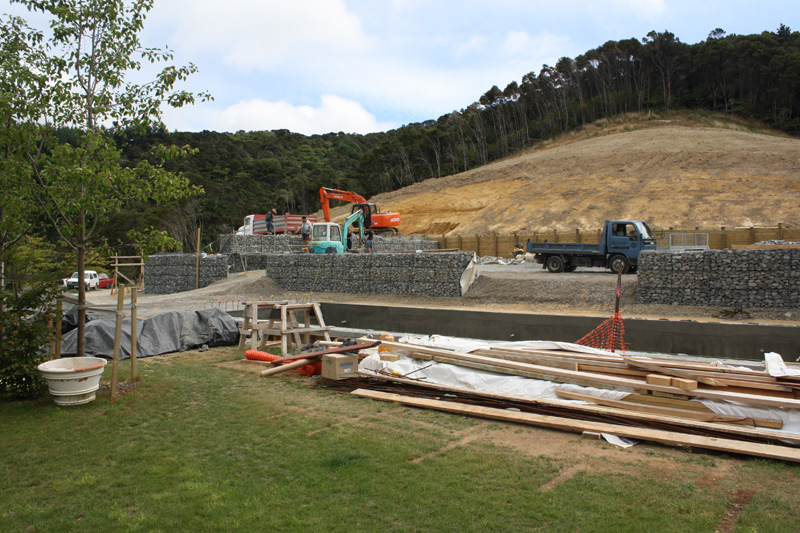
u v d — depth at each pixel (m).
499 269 28.19
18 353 7.96
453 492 4.96
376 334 13.28
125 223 52.28
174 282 31.19
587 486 5.04
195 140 105.94
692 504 4.63
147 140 73.19
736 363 9.98
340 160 140.25
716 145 55.81
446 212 57.03
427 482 5.18
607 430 6.39
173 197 8.84
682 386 6.81
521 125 103.56
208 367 10.91
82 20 8.41
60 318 8.70
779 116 83.12
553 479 5.25
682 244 26.50
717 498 4.76
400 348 10.01
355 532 4.26
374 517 4.52
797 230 28.77
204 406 7.96
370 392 8.55
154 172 8.57
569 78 107.12
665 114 91.44
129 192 8.57
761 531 4.16
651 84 101.25
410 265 23.44
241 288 26.34
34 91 8.01
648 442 6.24
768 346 12.02
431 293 22.84
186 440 6.48
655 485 5.05
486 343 10.10
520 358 8.80
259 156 119.31
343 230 31.22
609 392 7.37
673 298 18.23
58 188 8.06
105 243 9.12
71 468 5.62
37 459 5.84
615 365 7.89
